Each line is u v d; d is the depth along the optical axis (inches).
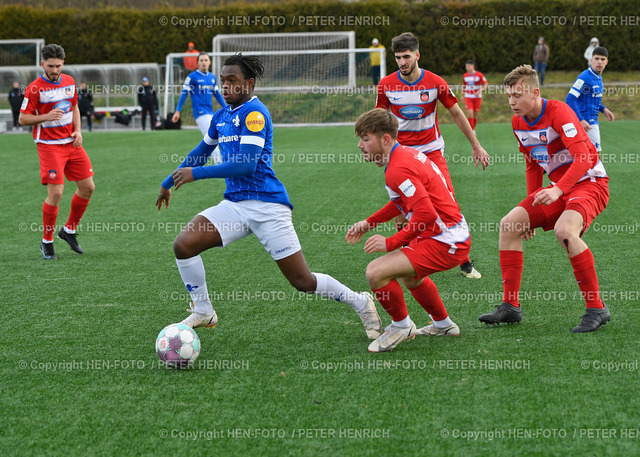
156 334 587.5
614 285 690.2
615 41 3986.2
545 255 820.6
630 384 454.9
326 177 1542.8
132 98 3823.8
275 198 533.6
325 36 3784.5
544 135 576.4
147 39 4343.0
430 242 515.8
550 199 542.3
